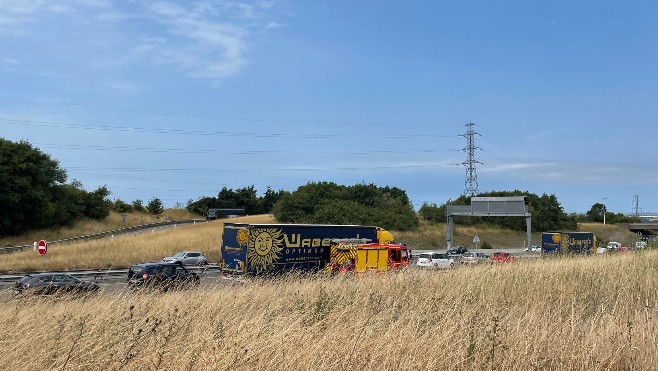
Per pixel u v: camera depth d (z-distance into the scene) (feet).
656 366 21.57
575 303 33.50
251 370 19.66
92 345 21.43
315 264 100.32
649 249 77.82
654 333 24.02
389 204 268.00
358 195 266.36
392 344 21.81
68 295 32.89
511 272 45.39
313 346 21.54
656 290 37.42
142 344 21.34
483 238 272.51
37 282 54.54
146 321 22.99
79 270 123.34
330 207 243.81
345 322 26.11
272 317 26.81
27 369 19.63
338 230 105.81
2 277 96.43
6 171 224.74
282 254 96.07
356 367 20.58
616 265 51.31
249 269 91.09
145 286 35.88
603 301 34.30
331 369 20.30
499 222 303.07
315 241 101.04
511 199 187.83
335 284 40.47
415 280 41.22
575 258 66.18
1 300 32.24
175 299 32.30
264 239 94.02
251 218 274.16
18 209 226.79
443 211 288.92
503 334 23.71
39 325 24.09
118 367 19.33
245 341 21.52
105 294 34.06
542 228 309.63
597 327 25.22
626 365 21.88
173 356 20.31
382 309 29.86
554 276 42.86
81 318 24.02
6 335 22.71
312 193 259.19
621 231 326.65
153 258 150.61
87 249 151.23
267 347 20.93
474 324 25.05
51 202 251.19
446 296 33.53
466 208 194.80
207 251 168.14
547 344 23.30
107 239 176.45
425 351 21.71
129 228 246.88
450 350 22.03
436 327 24.73
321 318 27.09
